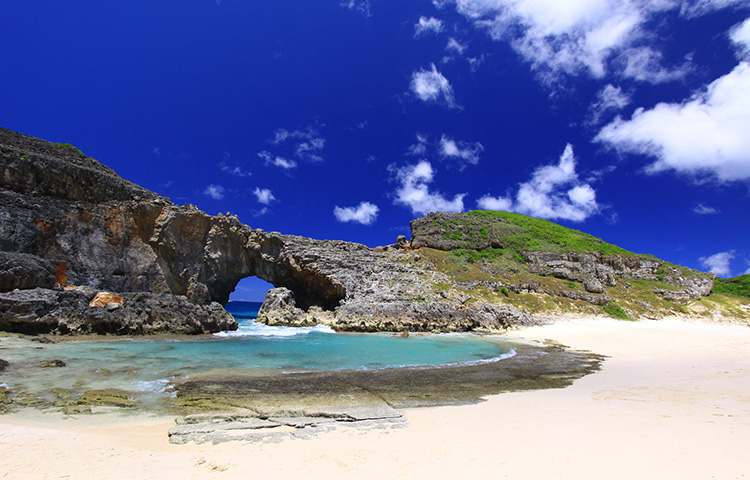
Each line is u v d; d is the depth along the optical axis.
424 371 19.48
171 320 30.50
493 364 21.83
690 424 10.07
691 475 6.95
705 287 61.03
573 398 13.87
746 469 7.15
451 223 73.44
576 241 75.69
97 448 8.63
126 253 36.91
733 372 18.23
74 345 22.91
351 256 51.03
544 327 41.66
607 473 7.15
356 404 13.01
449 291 48.47
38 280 27.66
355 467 7.72
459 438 9.51
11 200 30.56
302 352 24.67
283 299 44.00
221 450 8.72
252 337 31.48
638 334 37.03
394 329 38.72
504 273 57.22
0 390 13.25
